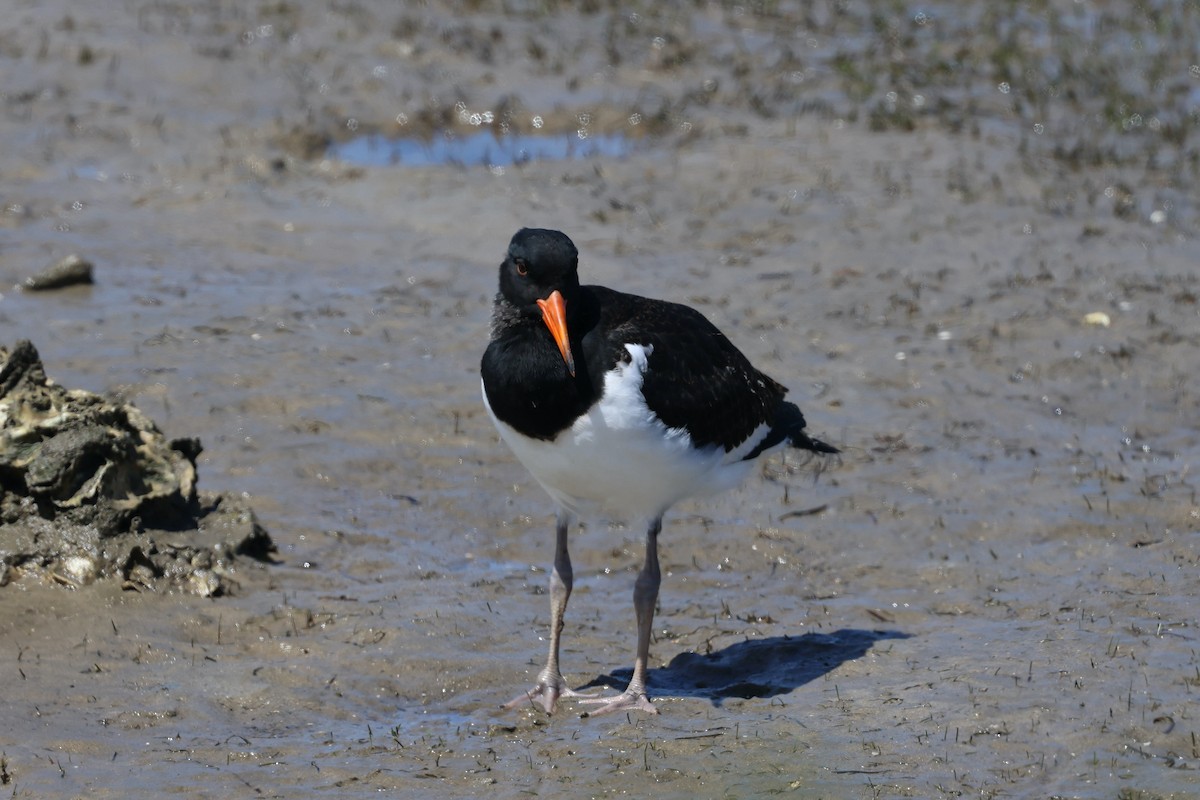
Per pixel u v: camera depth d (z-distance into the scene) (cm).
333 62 2458
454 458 1386
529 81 2491
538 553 1247
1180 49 2822
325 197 2052
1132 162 2248
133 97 2264
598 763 895
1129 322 1736
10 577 1077
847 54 2703
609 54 2619
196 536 1154
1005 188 2130
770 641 1084
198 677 993
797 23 2900
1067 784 865
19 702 939
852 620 1127
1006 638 1077
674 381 943
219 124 2222
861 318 1742
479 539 1261
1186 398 1568
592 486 966
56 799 833
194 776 865
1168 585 1168
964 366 1627
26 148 2080
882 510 1320
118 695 959
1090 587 1168
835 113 2411
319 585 1148
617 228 1975
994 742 914
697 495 1021
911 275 1855
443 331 1658
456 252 1898
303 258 1853
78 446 1097
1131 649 1041
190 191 2023
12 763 867
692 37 2750
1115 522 1293
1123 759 890
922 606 1155
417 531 1262
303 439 1391
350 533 1240
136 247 1839
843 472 1391
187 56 2383
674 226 1992
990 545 1262
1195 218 2055
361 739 929
